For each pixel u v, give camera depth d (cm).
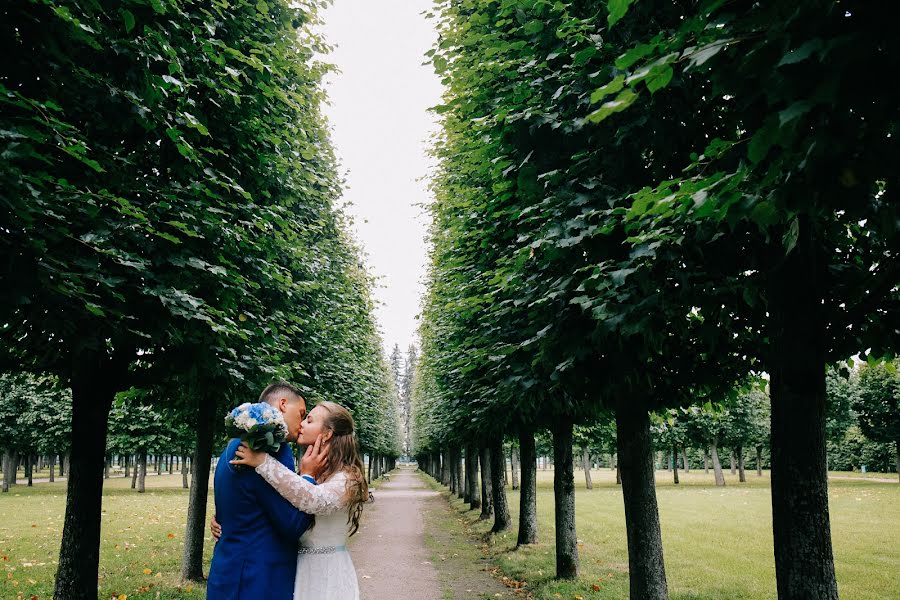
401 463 13638
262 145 732
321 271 1132
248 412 296
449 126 873
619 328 450
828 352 468
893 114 190
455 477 3441
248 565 287
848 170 199
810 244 367
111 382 620
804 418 366
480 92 634
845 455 5294
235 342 684
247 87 681
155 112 493
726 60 224
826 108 194
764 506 2158
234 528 295
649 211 288
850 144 192
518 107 554
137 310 505
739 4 223
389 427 5162
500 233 773
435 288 1342
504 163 577
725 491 3014
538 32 544
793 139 198
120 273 470
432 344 1686
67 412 3200
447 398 1481
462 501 2858
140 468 3322
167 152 587
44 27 369
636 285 448
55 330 411
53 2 357
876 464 4809
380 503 2747
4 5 348
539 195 563
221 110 651
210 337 561
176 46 543
